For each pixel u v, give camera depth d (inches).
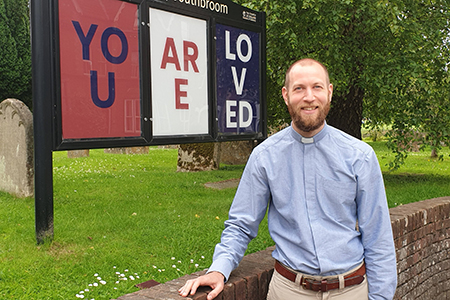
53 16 154.4
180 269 148.7
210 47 222.2
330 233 76.4
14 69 708.0
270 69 352.5
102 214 225.6
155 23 194.5
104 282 129.9
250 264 98.4
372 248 77.9
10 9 693.9
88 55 166.6
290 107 76.6
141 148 706.2
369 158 75.4
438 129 369.7
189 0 210.4
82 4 163.6
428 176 426.9
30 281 132.6
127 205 252.5
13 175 280.2
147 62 189.8
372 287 78.4
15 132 274.5
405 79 333.7
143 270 146.4
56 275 137.5
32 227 192.5
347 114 394.6
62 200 261.9
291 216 78.2
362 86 347.6
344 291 77.3
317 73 74.6
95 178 370.9
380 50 353.7
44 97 155.7
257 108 255.3
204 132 221.9
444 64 369.1
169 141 201.8
